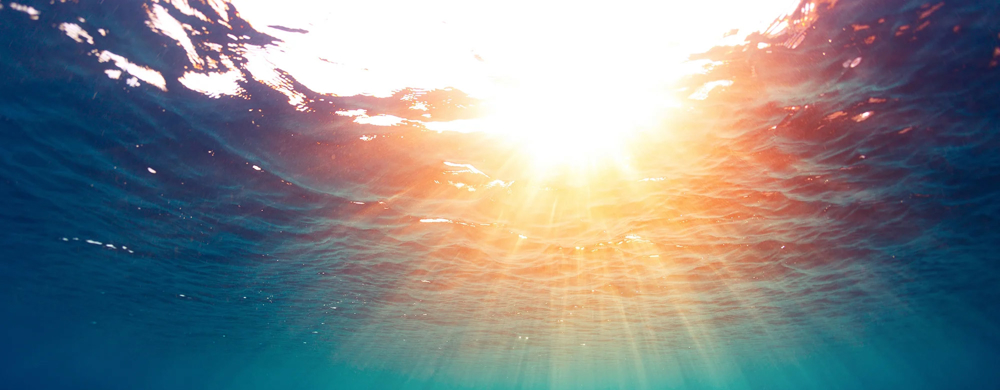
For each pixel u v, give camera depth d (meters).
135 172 7.92
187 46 5.13
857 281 15.51
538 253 11.93
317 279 14.31
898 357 44.19
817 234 10.80
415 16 4.52
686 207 9.19
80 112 6.32
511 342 28.95
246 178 8.05
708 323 23.80
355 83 5.60
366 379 59.53
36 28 4.92
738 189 8.41
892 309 21.09
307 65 5.32
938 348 37.75
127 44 5.14
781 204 9.08
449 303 17.92
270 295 16.36
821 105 5.97
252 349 32.19
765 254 12.30
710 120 6.24
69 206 9.48
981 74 5.37
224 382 60.50
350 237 10.74
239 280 14.43
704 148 6.98
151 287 16.03
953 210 9.46
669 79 5.48
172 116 6.39
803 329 26.39
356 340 27.77
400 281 14.63
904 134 6.61
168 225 10.23
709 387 84.94
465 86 5.62
